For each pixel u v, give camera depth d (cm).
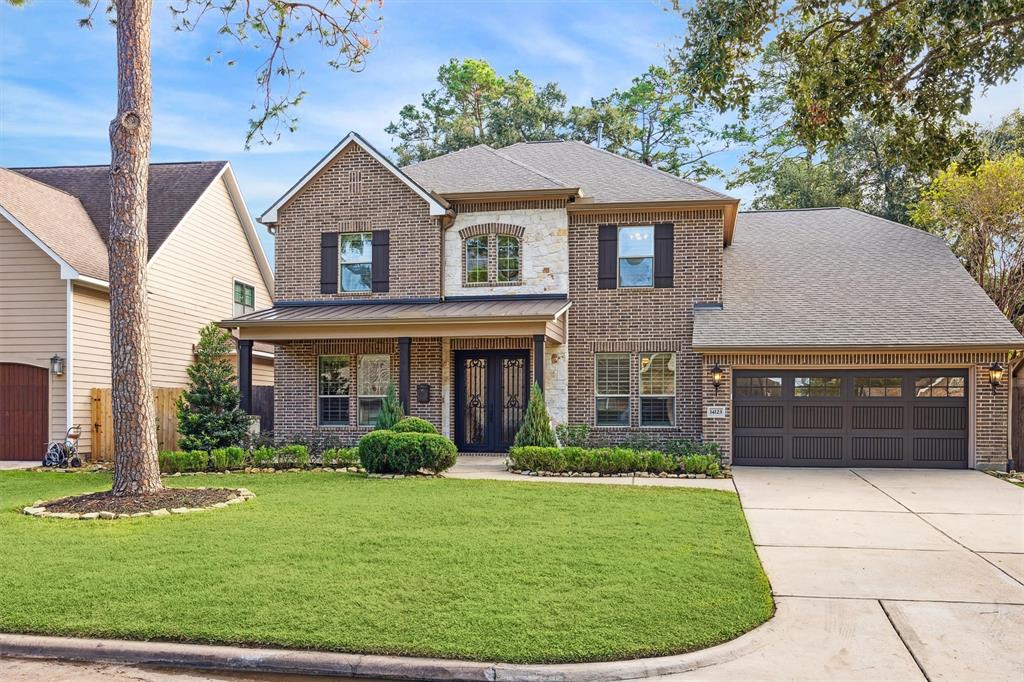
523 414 1970
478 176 2069
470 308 1900
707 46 1143
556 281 1966
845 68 1238
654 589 752
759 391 1831
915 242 2158
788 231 2325
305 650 620
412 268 2014
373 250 2039
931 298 1886
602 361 1981
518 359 1980
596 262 1977
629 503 1225
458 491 1325
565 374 1959
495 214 1997
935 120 1267
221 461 1653
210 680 596
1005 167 2162
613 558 861
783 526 1111
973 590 798
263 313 1988
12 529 1013
